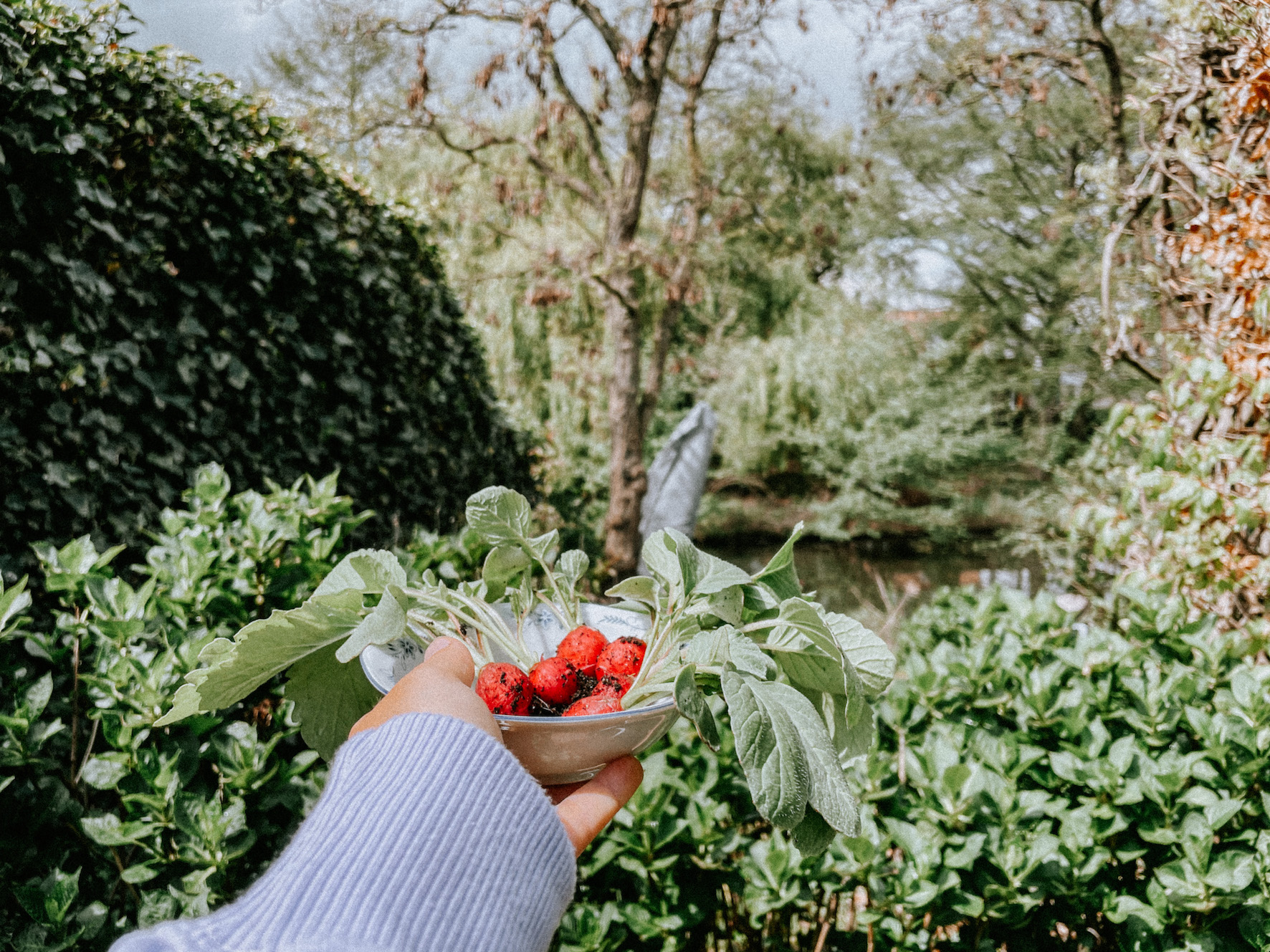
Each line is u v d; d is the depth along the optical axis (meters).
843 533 13.83
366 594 1.05
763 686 0.81
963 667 2.00
